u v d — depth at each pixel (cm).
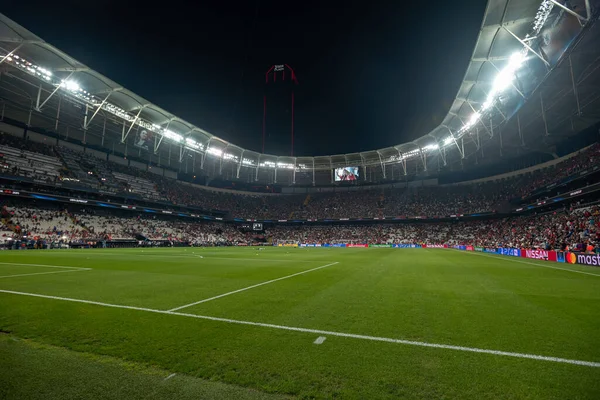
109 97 3809
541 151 4472
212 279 1170
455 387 320
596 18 1711
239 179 7181
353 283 1066
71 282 1055
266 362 384
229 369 364
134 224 4997
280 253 3203
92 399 295
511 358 396
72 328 524
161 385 325
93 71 3272
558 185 3512
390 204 6481
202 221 6594
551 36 2273
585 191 3014
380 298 795
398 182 6994
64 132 4647
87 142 5019
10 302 729
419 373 353
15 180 3681
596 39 1991
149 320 578
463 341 461
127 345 443
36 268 1477
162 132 4831
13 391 310
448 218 5497
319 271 1460
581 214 2998
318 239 6397
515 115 3241
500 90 3078
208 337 479
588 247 2166
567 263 2016
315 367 369
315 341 459
